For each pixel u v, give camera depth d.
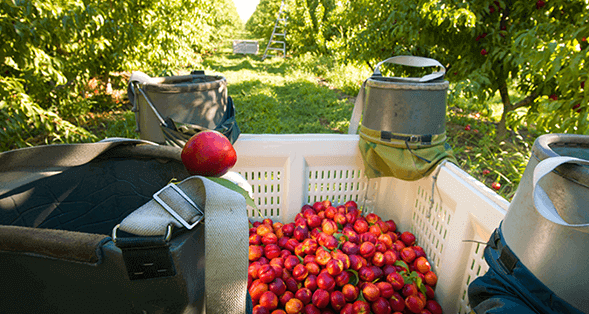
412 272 2.22
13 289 0.74
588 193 0.78
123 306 0.73
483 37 4.82
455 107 7.83
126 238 0.65
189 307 0.77
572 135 1.11
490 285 1.04
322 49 16.20
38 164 1.15
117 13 4.89
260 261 2.29
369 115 2.33
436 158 2.17
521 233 0.96
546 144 0.99
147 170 1.25
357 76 10.92
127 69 6.04
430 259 2.34
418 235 2.54
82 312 0.75
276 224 2.63
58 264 0.69
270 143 2.51
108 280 0.70
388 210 2.85
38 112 3.27
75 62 4.55
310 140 2.57
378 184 2.86
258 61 18.11
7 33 2.97
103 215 1.29
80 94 5.56
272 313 1.96
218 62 16.44
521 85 5.15
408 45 5.88
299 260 2.29
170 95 1.90
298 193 2.69
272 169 2.61
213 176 1.04
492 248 1.12
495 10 4.62
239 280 0.72
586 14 3.15
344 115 6.92
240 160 2.52
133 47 5.75
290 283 2.15
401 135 2.18
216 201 0.74
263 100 7.86
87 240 0.67
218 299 0.72
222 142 1.04
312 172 2.71
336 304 2.01
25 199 1.13
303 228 2.51
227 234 0.71
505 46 4.58
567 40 3.08
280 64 16.70
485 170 3.95
